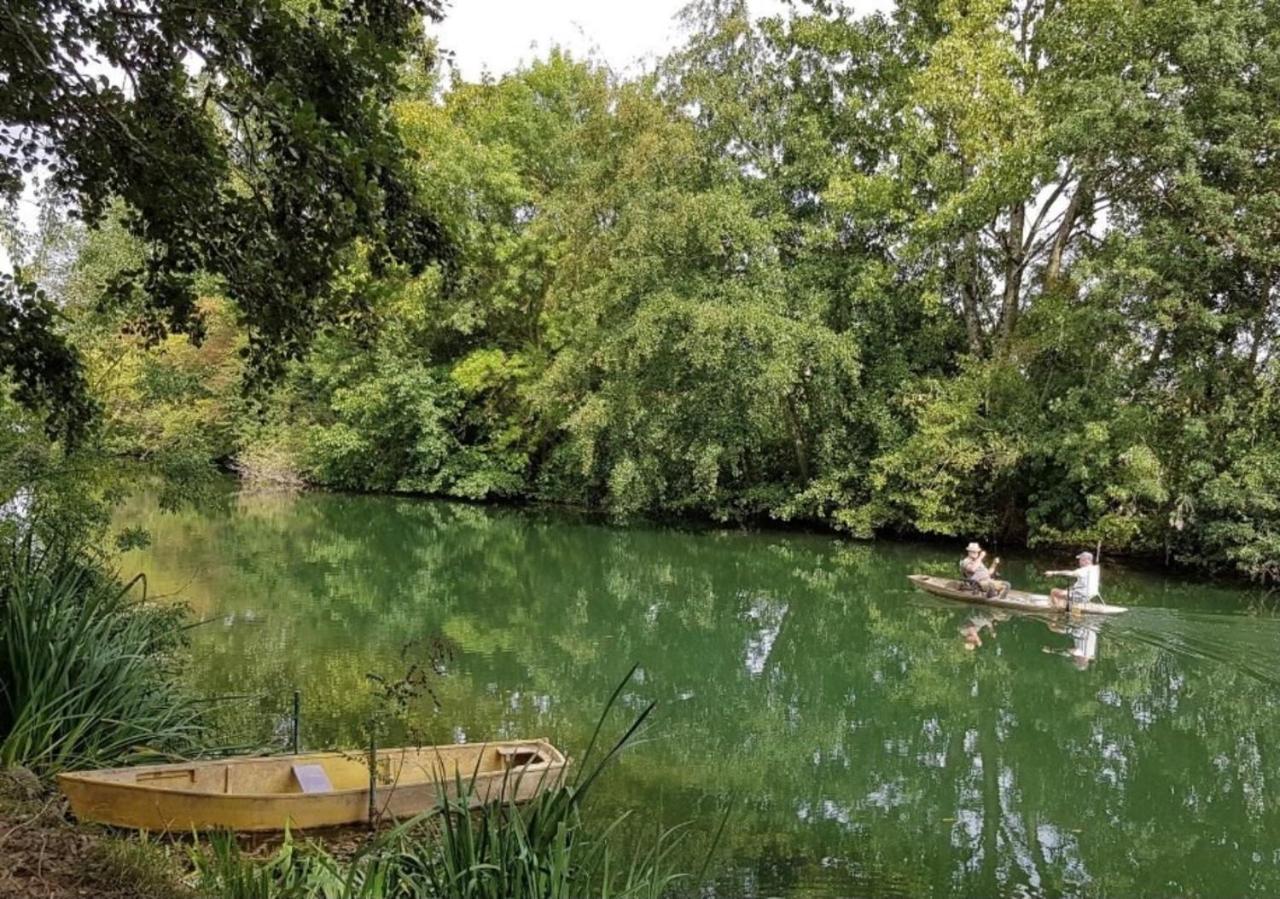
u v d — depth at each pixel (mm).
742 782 7457
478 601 14711
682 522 23766
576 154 25469
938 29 20219
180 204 4426
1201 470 15844
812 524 22734
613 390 20422
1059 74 18062
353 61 4340
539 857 3928
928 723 9562
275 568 16438
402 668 9953
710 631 13430
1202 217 15727
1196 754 8711
